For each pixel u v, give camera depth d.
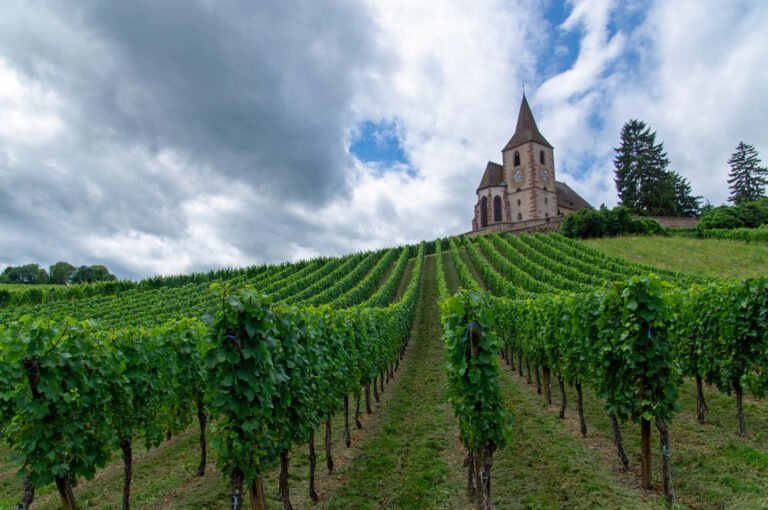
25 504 5.19
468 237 56.28
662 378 6.09
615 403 6.72
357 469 7.41
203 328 8.91
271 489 6.89
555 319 9.77
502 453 7.72
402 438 8.77
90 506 6.72
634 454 7.46
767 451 7.11
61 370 5.42
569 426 9.11
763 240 38.88
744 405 9.67
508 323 15.50
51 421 5.28
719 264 32.50
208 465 8.30
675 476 6.48
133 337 7.61
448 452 7.91
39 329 5.20
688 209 67.69
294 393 5.96
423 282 37.69
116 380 6.44
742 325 8.10
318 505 6.30
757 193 74.19
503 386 12.93
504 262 35.22
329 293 30.22
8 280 64.25
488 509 5.56
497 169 68.56
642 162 64.06
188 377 8.51
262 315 4.92
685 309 9.84
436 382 13.38
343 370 8.45
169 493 7.07
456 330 6.00
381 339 12.54
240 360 4.87
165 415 8.33
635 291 6.23
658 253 37.19
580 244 40.97
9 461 5.10
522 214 63.47
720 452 7.12
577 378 8.51
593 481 6.48
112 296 36.97
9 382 6.79
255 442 5.16
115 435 6.34
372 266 45.84
